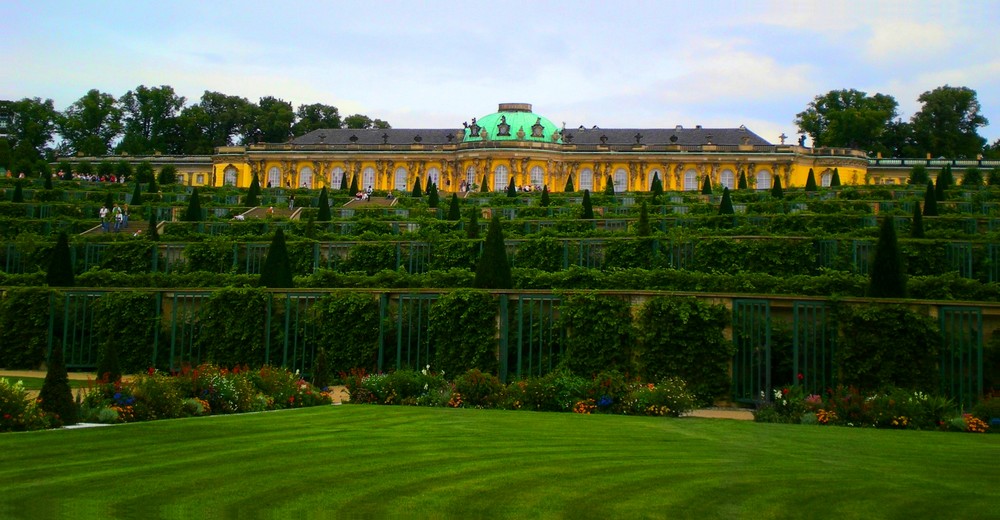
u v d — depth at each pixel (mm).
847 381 31656
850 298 32375
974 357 31578
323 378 33875
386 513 14789
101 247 57281
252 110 193500
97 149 174500
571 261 54531
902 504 15477
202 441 20359
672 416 27594
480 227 64000
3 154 134250
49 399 23016
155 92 187875
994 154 163625
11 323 40750
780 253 51125
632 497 15758
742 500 15648
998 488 16562
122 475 16859
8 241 58312
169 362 39844
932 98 162250
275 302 39688
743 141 159500
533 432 22359
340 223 68188
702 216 66250
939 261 49406
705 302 33562
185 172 167750
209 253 55906
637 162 157125
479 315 36312
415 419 24750
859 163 152375
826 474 17562
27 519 14078
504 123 158250
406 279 44938
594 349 34312
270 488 16125
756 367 33156
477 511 14938
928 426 25609
